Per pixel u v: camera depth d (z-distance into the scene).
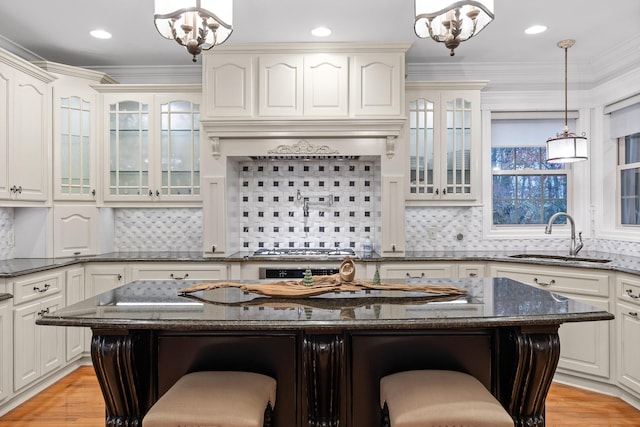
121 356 1.56
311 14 3.16
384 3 3.01
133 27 3.35
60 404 2.88
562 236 4.14
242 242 4.22
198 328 1.44
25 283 2.90
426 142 3.86
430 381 1.57
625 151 3.88
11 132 3.19
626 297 2.85
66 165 3.71
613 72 3.82
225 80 3.65
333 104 3.62
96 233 3.88
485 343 1.80
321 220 4.22
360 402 1.79
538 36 3.51
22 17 3.17
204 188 3.71
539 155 4.25
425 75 4.16
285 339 1.78
